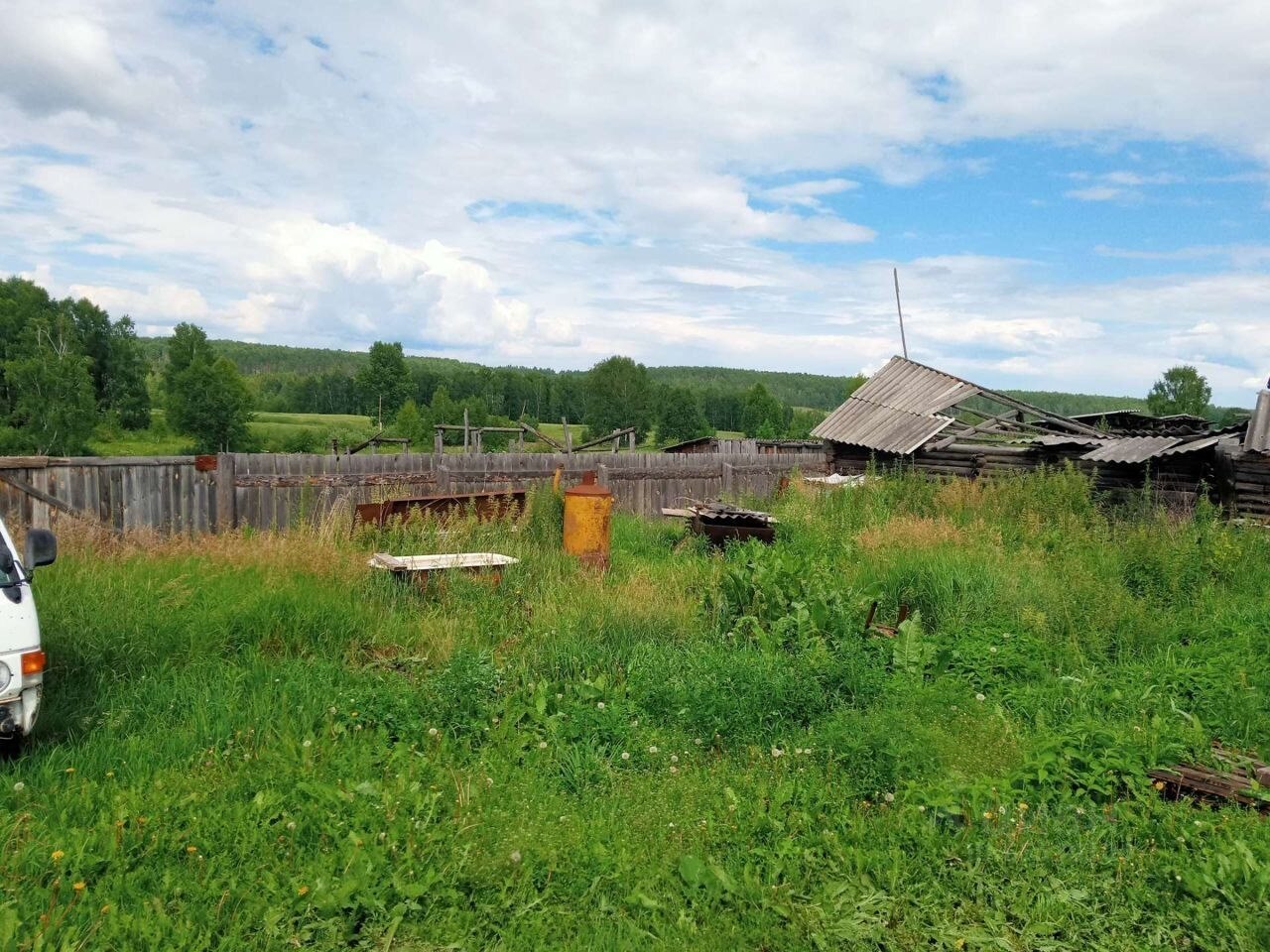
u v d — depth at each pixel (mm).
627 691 6574
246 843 4121
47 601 6793
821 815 4770
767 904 3883
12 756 5004
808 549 11852
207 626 6859
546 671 6980
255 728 5484
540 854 4195
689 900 4012
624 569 10742
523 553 10195
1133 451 15516
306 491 12305
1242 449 13758
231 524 11609
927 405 20594
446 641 7414
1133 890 4082
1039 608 8914
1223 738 6188
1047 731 6043
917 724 5727
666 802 4832
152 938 3432
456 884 3973
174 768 4902
